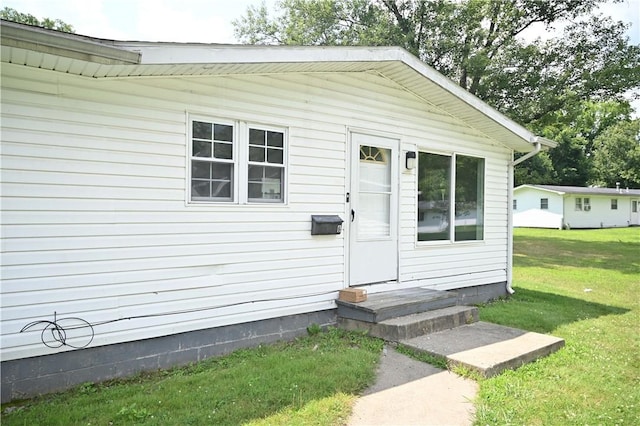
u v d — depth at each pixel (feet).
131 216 12.73
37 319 11.21
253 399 10.61
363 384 11.84
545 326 18.90
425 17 58.03
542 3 51.60
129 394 11.02
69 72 11.50
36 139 11.19
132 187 12.75
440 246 22.54
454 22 55.67
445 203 23.02
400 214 20.57
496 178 26.03
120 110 12.53
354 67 17.48
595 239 69.05
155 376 12.71
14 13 57.93
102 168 12.22
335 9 64.44
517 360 13.64
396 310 16.79
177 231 13.64
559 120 53.83
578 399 11.33
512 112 52.19
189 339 13.91
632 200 111.24
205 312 14.21
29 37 9.10
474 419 10.06
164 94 13.35
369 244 19.27
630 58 48.91
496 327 17.47
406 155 20.77
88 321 11.99
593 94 50.78
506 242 26.76
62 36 9.46
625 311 22.66
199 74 13.62
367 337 16.17
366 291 18.37
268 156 15.87
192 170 14.03
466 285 23.94
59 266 11.55
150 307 13.09
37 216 11.23
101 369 12.23
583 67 50.44
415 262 21.27
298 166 16.70
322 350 14.78
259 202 15.66
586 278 34.12
